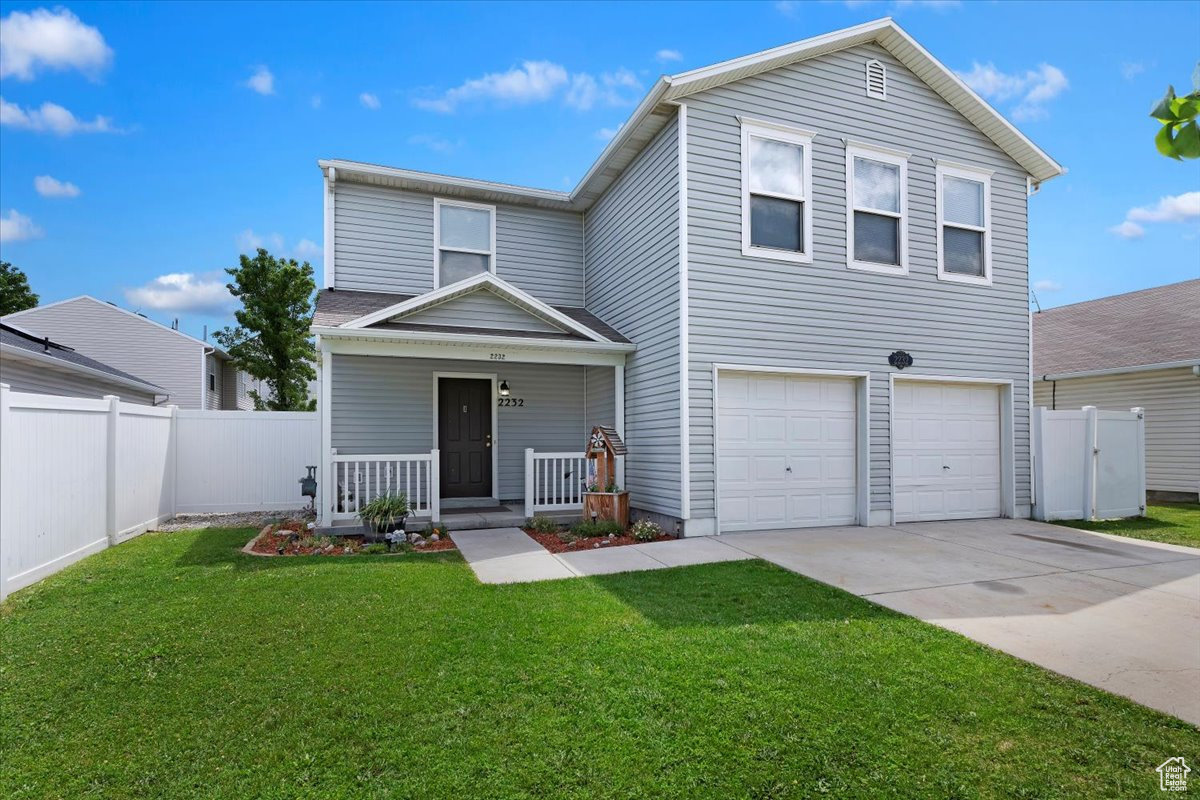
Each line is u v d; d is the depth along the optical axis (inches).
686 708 132.2
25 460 228.8
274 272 832.3
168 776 109.4
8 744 119.3
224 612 194.2
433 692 139.6
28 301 1137.4
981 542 313.6
